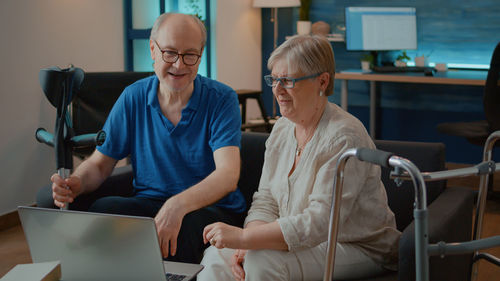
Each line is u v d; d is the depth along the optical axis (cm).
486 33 479
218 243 149
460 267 166
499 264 167
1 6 318
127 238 125
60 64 360
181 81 186
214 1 485
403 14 490
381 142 196
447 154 500
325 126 158
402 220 189
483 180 171
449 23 491
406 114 514
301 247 150
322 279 155
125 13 413
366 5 518
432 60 503
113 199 187
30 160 344
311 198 153
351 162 151
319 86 158
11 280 122
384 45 487
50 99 163
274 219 173
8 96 326
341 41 532
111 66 404
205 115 196
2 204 327
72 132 171
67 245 132
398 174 112
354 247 159
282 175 169
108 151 201
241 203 202
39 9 342
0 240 309
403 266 139
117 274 130
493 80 334
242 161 216
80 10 373
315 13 543
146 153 201
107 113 310
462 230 175
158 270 126
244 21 535
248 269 152
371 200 158
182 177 199
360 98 536
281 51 157
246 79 548
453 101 493
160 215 163
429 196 189
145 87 200
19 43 331
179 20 183
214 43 489
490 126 346
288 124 174
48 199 184
